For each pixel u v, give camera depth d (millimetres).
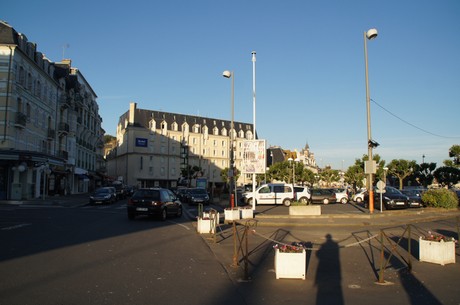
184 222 18844
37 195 38281
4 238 11688
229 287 6828
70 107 47438
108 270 7824
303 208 20625
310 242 12625
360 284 7191
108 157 108562
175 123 96000
